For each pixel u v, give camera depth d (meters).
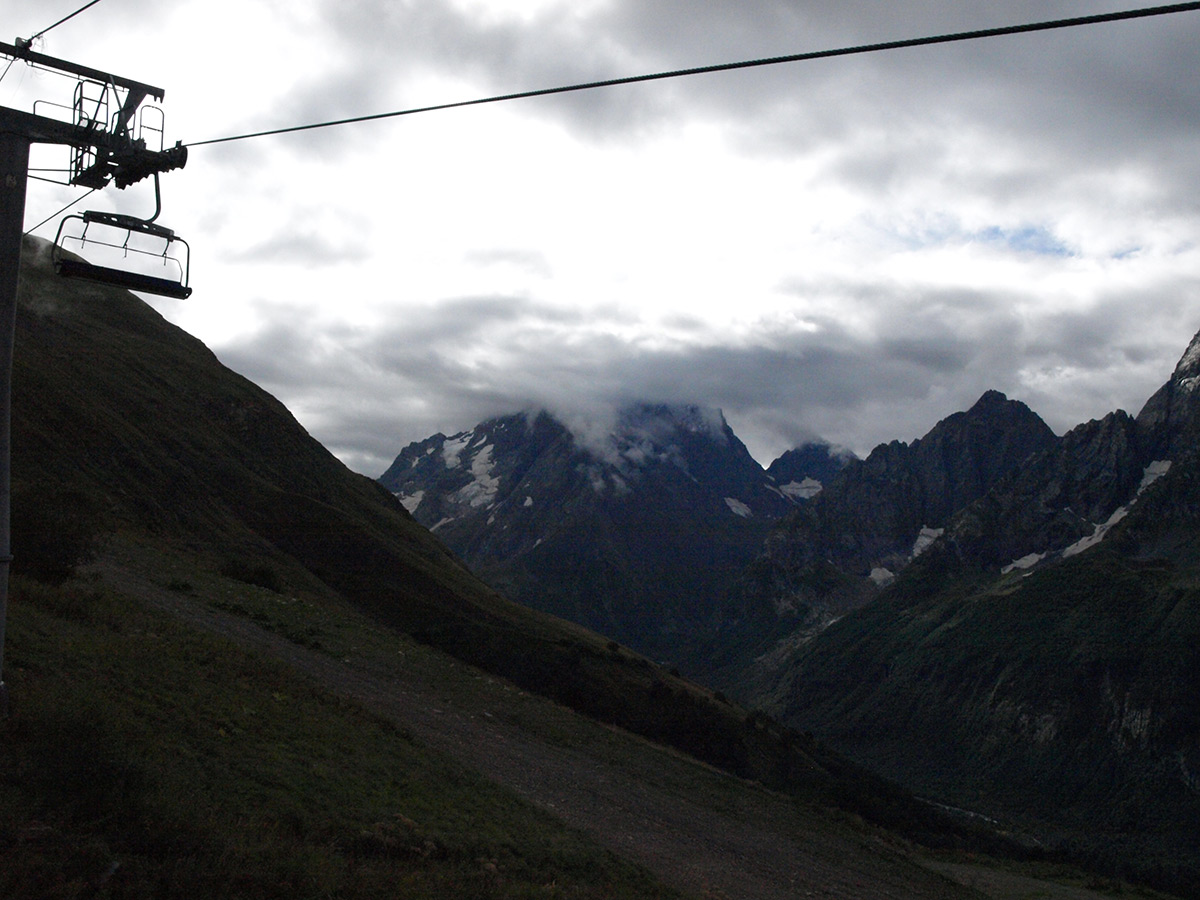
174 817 17.75
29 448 90.62
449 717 47.88
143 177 19.92
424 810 27.17
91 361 132.25
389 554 127.00
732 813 49.81
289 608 64.75
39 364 113.88
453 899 20.48
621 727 81.44
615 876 28.77
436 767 33.16
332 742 30.53
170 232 19.58
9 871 14.22
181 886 15.57
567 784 42.47
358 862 21.25
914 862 56.62
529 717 55.94
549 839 29.64
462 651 88.75
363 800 25.61
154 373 143.50
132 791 17.75
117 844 16.27
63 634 30.23
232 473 125.88
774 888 36.94
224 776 23.05
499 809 31.14
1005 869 77.31
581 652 123.19
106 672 27.34
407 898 18.97
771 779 95.50
